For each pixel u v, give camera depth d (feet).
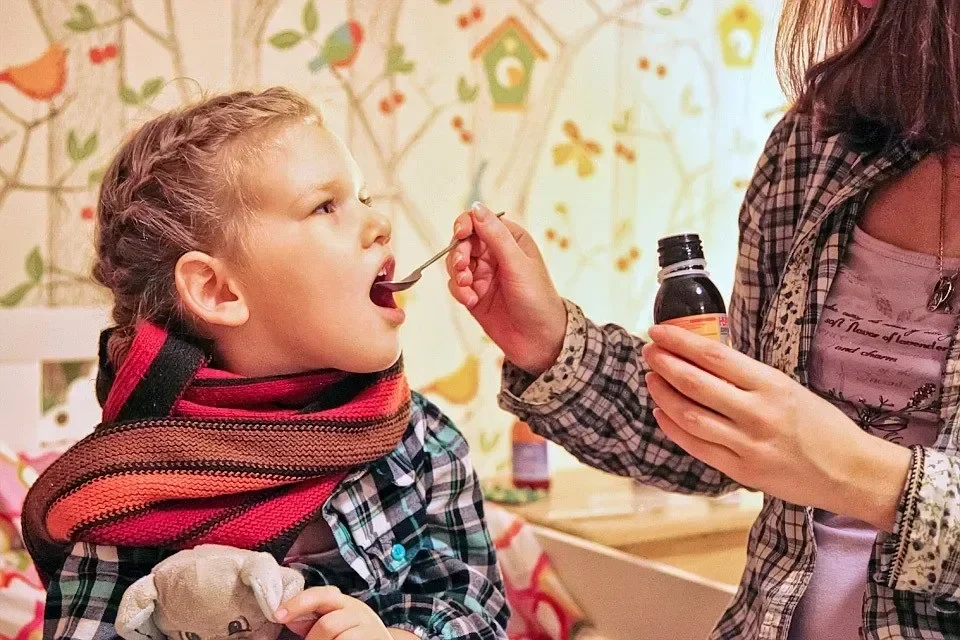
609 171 8.09
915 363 2.71
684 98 8.32
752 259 3.22
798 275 2.96
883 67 2.59
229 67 6.51
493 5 7.50
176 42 6.32
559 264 7.94
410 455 3.31
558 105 7.83
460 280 3.30
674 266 2.77
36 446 5.85
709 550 6.24
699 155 8.37
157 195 3.02
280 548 2.88
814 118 2.88
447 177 7.41
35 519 2.95
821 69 2.79
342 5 6.89
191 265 2.93
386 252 3.10
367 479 3.16
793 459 2.39
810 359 2.91
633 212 8.20
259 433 2.87
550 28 7.75
